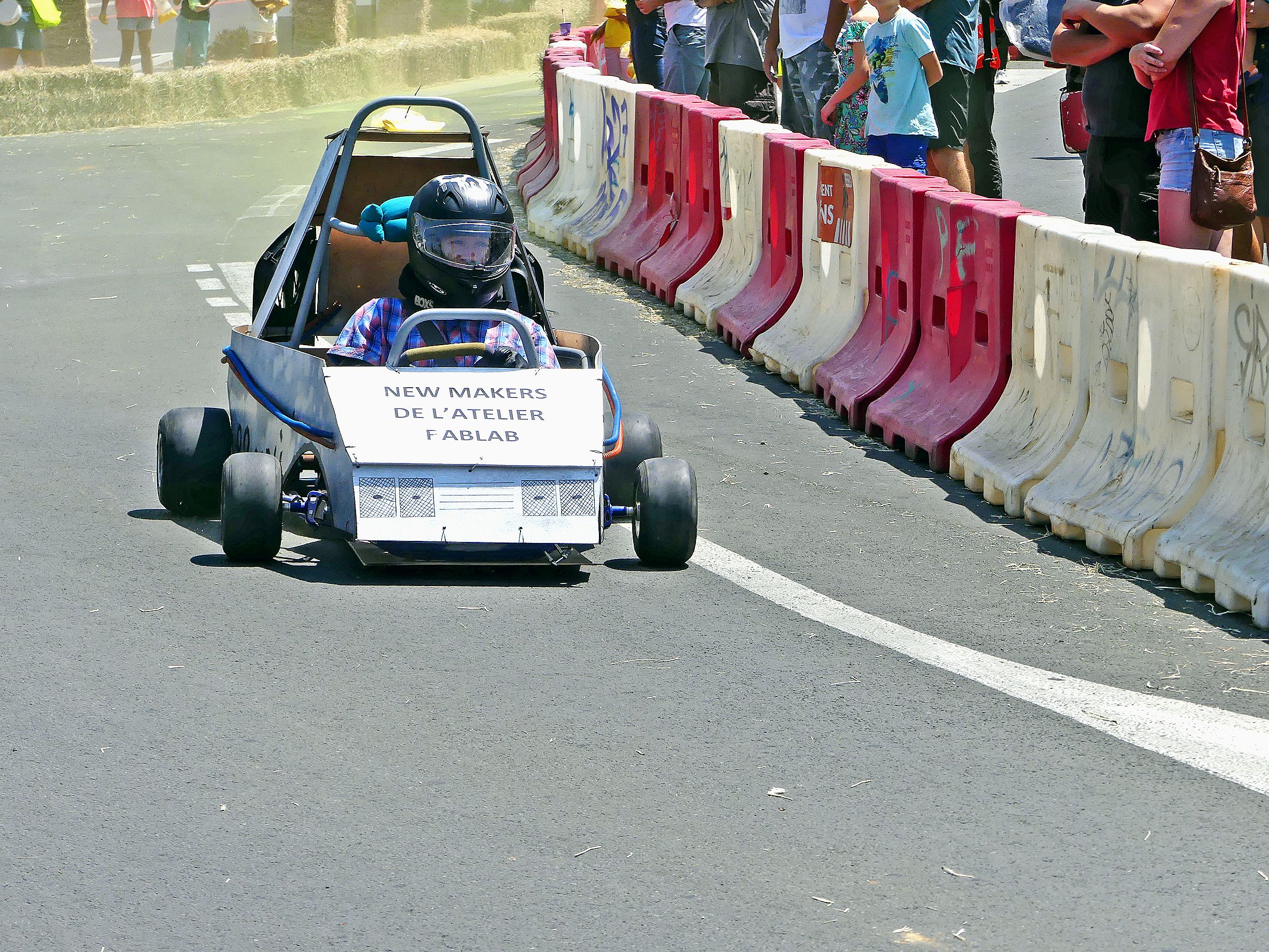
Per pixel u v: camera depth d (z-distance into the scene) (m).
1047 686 20.98
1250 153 32.03
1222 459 25.45
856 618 23.61
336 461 25.02
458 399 25.70
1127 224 36.56
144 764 18.12
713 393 38.50
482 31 145.38
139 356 41.31
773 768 18.33
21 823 16.72
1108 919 15.15
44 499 28.83
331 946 14.55
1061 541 27.89
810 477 31.77
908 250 35.06
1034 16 52.00
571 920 15.02
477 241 26.98
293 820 16.86
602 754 18.58
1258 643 22.83
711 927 14.92
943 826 16.97
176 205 66.69
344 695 20.11
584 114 58.97
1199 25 32.44
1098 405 28.44
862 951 14.55
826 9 52.72
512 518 24.39
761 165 43.44
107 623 22.45
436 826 16.80
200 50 113.94
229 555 25.16
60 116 97.62
